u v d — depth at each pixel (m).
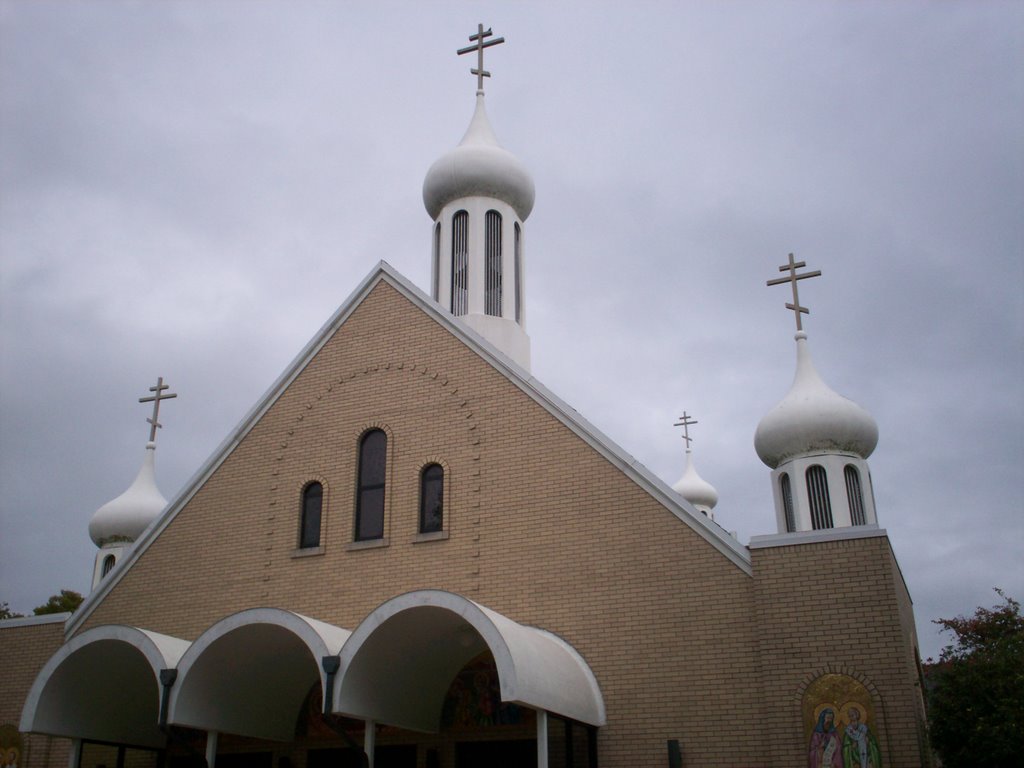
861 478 25.72
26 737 21.11
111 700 19.19
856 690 15.81
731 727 16.47
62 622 21.70
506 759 18.12
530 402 19.75
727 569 17.34
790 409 25.78
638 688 17.20
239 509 21.33
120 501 29.05
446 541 19.39
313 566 20.19
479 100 29.28
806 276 26.75
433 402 20.58
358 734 19.22
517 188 27.48
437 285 27.30
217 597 20.72
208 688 17.59
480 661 18.84
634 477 18.45
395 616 15.96
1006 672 17.17
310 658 18.69
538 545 18.70
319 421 21.45
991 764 16.27
